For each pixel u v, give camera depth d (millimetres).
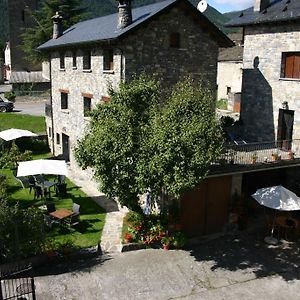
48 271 14688
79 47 23781
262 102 23312
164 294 13516
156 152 13828
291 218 18938
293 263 15906
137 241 16609
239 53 42094
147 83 16000
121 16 20109
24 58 59312
